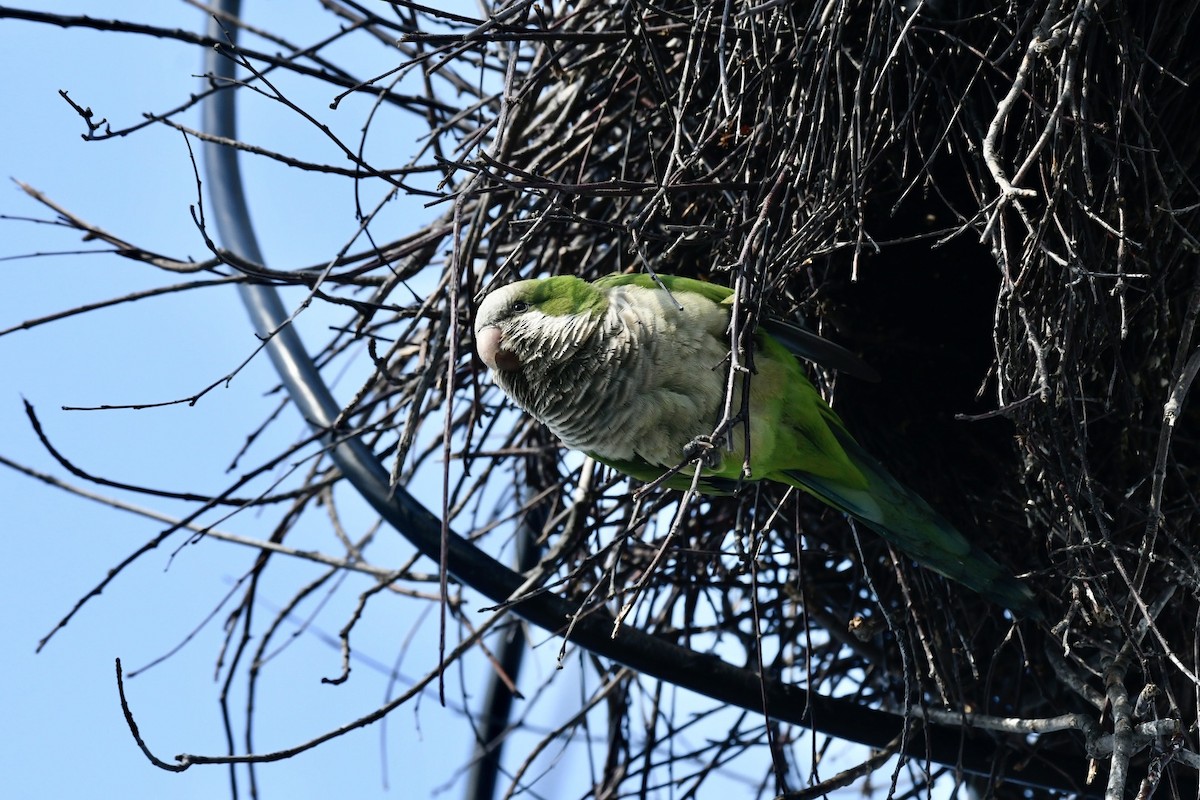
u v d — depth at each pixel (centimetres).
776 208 528
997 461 614
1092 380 552
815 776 579
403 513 605
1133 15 537
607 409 558
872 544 638
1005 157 568
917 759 604
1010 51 507
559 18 620
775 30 548
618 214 625
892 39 543
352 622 596
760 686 598
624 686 693
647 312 547
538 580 600
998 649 570
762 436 549
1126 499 522
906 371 638
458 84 719
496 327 569
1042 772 588
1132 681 590
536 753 634
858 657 672
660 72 547
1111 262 530
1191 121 556
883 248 609
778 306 572
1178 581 523
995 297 617
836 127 540
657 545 670
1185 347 507
